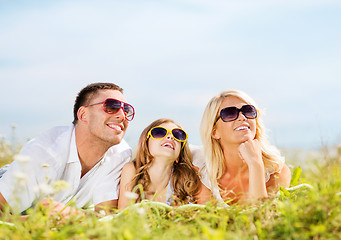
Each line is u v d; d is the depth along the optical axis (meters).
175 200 3.29
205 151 3.46
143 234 1.87
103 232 1.90
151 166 3.41
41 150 3.29
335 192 2.24
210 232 1.80
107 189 3.38
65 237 1.95
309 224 2.04
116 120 3.33
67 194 3.43
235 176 3.51
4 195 3.17
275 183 3.45
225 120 3.32
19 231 2.02
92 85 3.46
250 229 2.10
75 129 3.45
